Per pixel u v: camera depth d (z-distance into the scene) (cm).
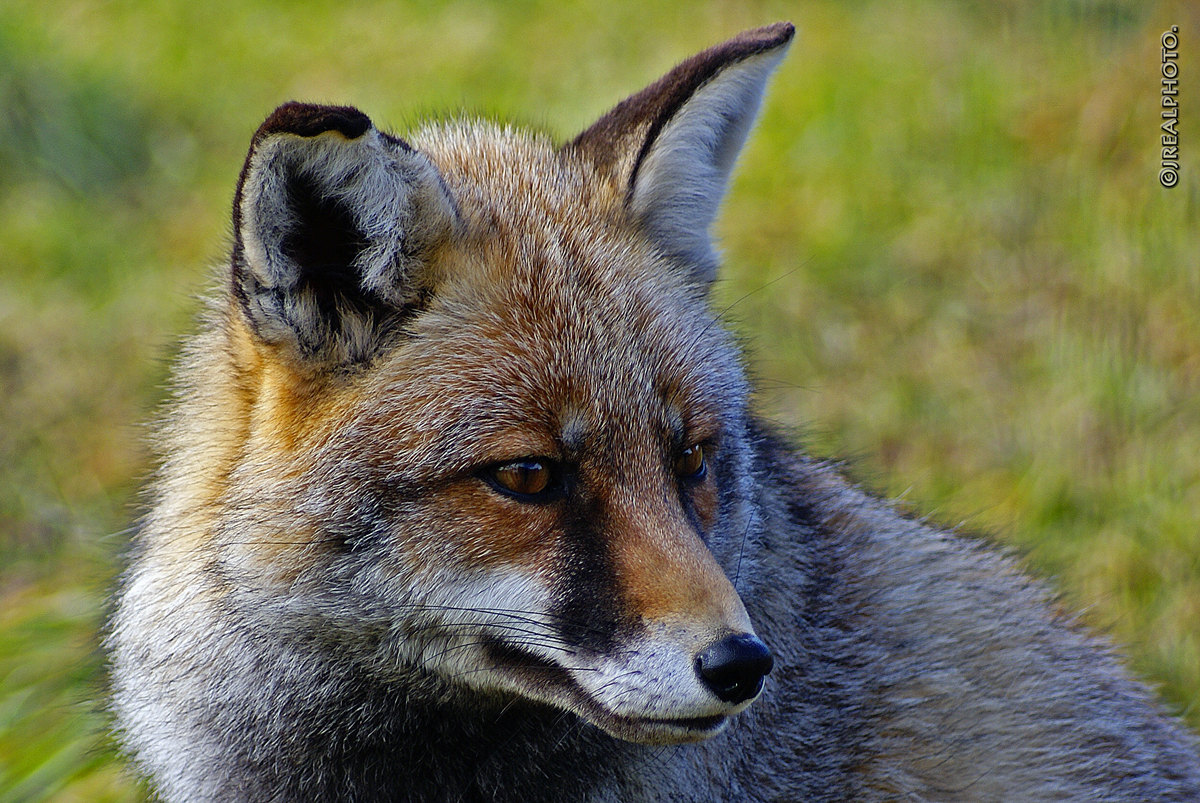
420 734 707
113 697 798
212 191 1916
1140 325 1291
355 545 649
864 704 819
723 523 718
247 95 2138
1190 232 1344
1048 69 1688
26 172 1909
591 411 652
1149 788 846
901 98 1761
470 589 642
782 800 785
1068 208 1478
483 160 769
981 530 1001
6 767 977
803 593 802
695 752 738
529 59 2136
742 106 781
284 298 645
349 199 634
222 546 673
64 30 2184
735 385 746
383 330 663
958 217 1553
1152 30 1559
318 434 656
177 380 769
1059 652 880
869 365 1421
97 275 1752
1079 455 1216
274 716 688
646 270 729
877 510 914
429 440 641
